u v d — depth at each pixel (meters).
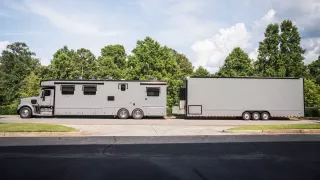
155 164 7.40
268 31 36.88
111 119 22.73
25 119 21.81
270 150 9.45
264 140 11.70
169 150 9.41
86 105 23.03
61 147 9.91
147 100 23.48
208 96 23.39
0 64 65.88
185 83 24.00
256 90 23.59
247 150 9.45
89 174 6.40
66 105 22.92
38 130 13.28
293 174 6.50
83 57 53.94
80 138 12.16
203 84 23.41
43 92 22.98
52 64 42.53
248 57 38.38
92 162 7.61
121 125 17.59
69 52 55.44
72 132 13.41
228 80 23.50
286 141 11.43
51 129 13.62
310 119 25.06
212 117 25.64
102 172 6.58
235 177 6.21
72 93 23.05
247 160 7.96
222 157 8.34
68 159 7.98
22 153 8.84
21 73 60.12
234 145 10.43
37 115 23.00
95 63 48.81
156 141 11.37
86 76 45.66
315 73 66.69
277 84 23.70
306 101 36.06
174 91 34.72
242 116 23.50
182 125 18.17
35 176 6.23
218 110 23.34
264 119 23.52
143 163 7.51
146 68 33.62
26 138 12.14
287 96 23.69
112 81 23.34
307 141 11.45
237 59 37.94
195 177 6.19
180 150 9.41
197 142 11.13
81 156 8.40
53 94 23.00
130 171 6.67
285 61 35.81
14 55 66.81
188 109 23.33
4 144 10.52
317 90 37.31
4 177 6.15
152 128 16.11
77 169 6.85
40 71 41.97
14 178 6.08
